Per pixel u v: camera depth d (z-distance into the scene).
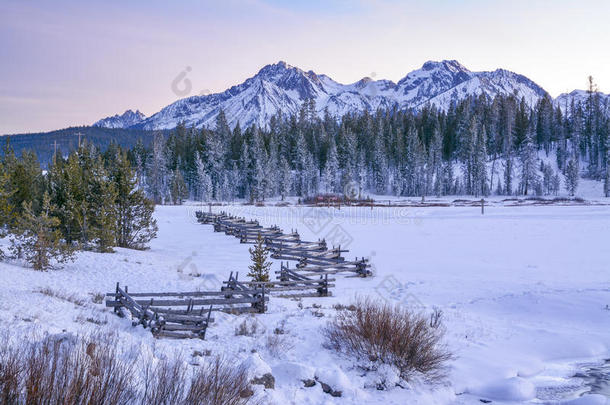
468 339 10.47
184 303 11.04
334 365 8.16
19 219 17.59
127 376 4.21
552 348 9.92
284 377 7.33
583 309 12.95
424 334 8.66
